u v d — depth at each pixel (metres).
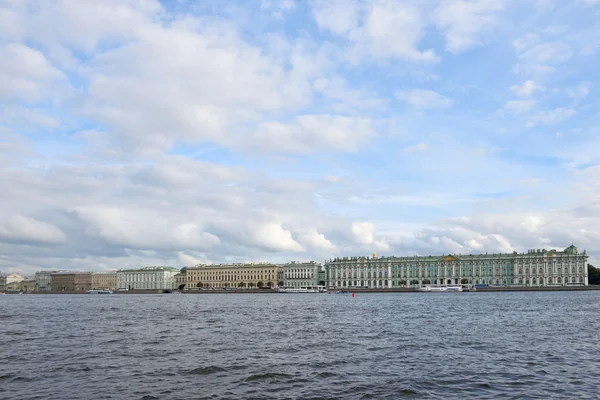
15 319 78.19
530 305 106.88
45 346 44.31
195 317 80.50
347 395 26.48
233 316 82.50
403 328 58.50
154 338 49.94
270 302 143.50
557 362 34.88
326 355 38.59
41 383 29.23
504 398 25.75
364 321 69.25
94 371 32.56
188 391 27.33
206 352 40.28
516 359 36.16
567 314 79.06
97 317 81.81
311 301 147.50
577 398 25.64
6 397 26.16
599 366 33.41
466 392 26.92
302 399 25.78
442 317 75.31
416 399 25.69
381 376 30.72
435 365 34.09
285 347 43.06
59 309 111.25
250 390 27.55
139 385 28.69
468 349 41.12
